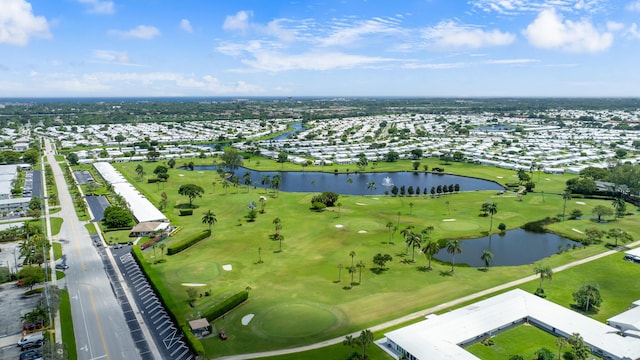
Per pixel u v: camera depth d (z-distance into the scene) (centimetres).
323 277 14612
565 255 16675
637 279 14438
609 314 12112
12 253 16438
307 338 10831
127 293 13275
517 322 11600
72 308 12275
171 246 16812
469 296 13200
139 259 15475
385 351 10238
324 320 11706
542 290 13412
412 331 10662
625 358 9631
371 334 9725
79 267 15275
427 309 12344
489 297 13112
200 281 14200
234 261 16025
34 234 17375
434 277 14688
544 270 13350
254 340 10725
